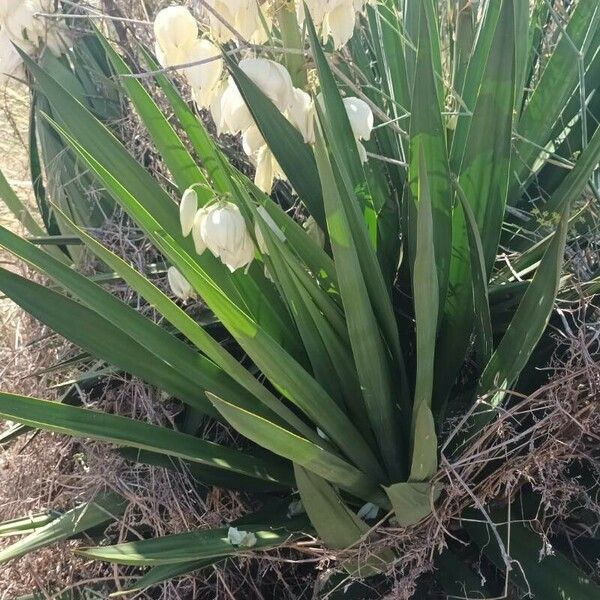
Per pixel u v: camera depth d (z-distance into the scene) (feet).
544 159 2.60
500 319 2.43
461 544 2.35
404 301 2.41
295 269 1.86
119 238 2.98
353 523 1.96
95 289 2.03
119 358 2.23
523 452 2.25
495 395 2.03
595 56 2.64
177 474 2.54
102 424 2.04
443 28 2.77
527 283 2.26
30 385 3.08
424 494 1.95
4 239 1.92
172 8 1.65
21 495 2.83
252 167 3.06
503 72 1.84
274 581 2.50
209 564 2.19
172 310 1.78
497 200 2.08
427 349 1.80
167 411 2.74
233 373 1.88
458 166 2.32
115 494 2.62
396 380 2.23
